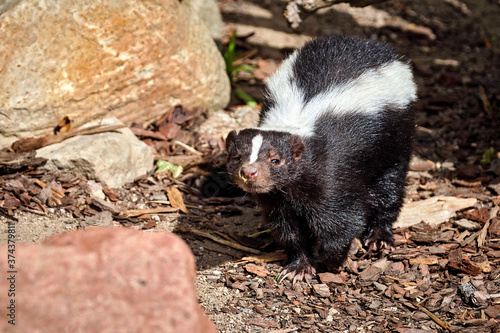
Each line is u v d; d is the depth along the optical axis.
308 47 5.88
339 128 5.21
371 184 5.83
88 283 2.75
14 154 6.15
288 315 4.66
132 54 6.85
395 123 5.64
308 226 5.41
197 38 7.52
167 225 5.78
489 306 4.68
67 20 6.39
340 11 11.22
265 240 5.81
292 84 5.51
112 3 6.57
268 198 5.28
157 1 6.82
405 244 5.71
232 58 8.69
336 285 5.11
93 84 6.69
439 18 11.30
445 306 4.75
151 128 7.38
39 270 2.73
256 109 8.02
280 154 4.84
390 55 5.90
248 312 4.64
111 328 2.70
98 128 6.48
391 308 4.76
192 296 2.93
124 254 2.82
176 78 7.29
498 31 10.95
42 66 6.36
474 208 6.20
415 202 6.35
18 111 6.30
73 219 5.56
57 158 6.02
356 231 5.30
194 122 7.50
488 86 9.22
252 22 10.88
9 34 6.18
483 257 5.38
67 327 2.67
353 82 5.41
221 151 7.09
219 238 5.71
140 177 6.46
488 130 8.01
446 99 8.75
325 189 5.09
